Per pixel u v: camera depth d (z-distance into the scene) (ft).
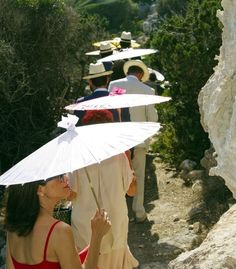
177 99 27.48
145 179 26.18
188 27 28.60
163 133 29.22
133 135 11.31
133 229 21.85
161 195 24.49
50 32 34.78
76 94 37.40
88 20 40.16
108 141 10.96
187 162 26.32
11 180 9.94
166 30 29.63
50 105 34.58
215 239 13.62
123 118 20.33
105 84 20.95
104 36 41.27
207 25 25.99
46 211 10.12
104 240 14.79
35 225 9.90
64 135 10.94
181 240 20.58
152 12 120.37
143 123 11.88
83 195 14.94
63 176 10.59
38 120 34.14
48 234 9.79
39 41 34.65
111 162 14.78
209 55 25.95
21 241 9.95
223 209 21.75
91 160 10.38
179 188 24.85
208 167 24.63
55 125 34.32
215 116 14.43
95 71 20.81
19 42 33.86
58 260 9.86
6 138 32.53
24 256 9.94
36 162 10.31
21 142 31.78
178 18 30.50
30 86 33.14
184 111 27.27
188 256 13.15
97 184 14.84
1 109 32.42
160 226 21.83
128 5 119.03
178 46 26.22
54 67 35.19
